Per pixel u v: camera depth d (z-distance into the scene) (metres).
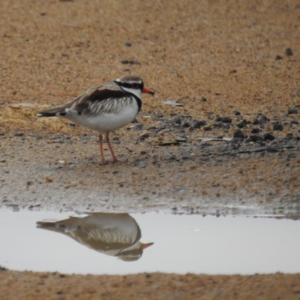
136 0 24.28
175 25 22.50
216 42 21.47
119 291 9.17
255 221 11.62
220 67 19.86
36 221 11.67
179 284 9.34
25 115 16.06
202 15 23.31
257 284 9.30
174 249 10.62
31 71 19.03
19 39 20.98
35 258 10.32
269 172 13.16
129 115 13.65
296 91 18.34
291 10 24.03
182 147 14.64
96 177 13.23
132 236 11.07
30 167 13.65
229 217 11.78
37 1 23.86
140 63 19.94
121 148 14.70
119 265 10.12
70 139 15.21
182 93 18.12
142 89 14.00
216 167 13.48
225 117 16.25
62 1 23.97
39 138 15.13
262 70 19.73
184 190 12.66
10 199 12.39
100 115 13.27
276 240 10.91
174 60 20.22
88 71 19.25
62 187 12.83
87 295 9.07
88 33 21.64
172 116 16.59
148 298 8.97
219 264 10.08
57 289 9.24
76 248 10.71
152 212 11.98
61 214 11.93
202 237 11.03
